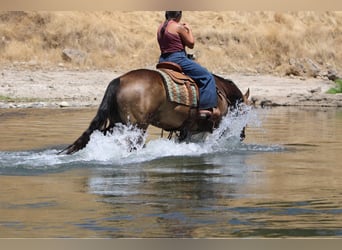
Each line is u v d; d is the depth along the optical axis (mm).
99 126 12570
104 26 39438
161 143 13773
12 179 10969
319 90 32406
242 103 14727
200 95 13344
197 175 11406
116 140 12703
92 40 38719
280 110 26328
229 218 8656
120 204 9359
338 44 44156
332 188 10516
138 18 41562
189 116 13234
